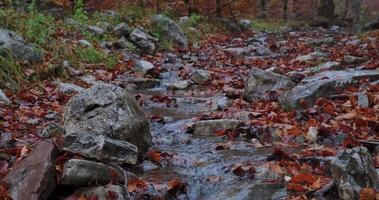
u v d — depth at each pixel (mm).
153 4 18578
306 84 6645
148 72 9812
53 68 8102
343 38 18547
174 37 14047
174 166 4613
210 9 22297
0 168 4246
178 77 9930
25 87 7281
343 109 5805
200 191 4039
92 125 4633
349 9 45594
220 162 4617
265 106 6598
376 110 5688
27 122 5789
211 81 9242
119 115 4680
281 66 10703
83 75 8719
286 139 5215
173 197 3941
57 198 3832
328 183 3832
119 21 13977
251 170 4234
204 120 6043
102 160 4070
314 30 26141
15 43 8047
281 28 26938
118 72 9477
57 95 7180
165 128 6047
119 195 3695
